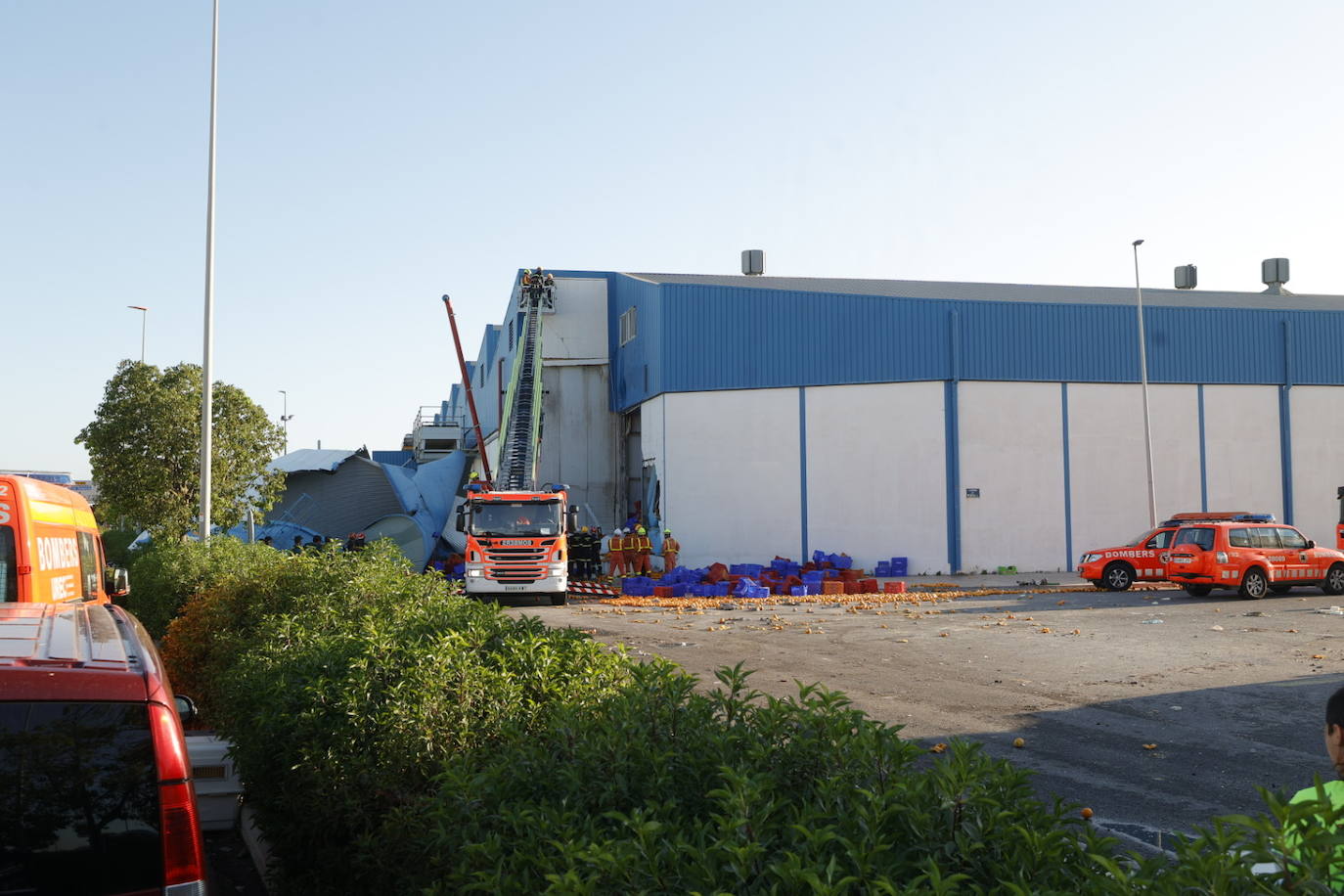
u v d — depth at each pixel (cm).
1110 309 3853
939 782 297
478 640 577
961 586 3234
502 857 312
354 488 4272
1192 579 2591
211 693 880
